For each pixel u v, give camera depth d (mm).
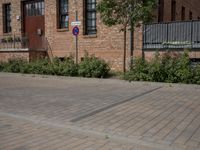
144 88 11406
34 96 9797
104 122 6500
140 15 13492
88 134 5754
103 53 17609
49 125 6379
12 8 22781
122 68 16797
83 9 18438
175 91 10617
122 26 16438
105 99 9109
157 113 7273
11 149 4949
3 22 23438
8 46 22172
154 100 8906
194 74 12422
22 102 8812
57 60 17328
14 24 22766
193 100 8906
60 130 6035
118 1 13734
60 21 19969
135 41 15977
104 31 17500
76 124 6375
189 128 6012
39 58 19125
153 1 13711
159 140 5305
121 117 6914
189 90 10836
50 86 12242
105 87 11797
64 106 8172
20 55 20000
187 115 7070
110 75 15438
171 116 6980
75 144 5195
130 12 13680
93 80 14109
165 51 14688
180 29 14320
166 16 19312
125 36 14836
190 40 14062
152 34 15234
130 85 12297
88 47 18297
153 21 15602
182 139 5348
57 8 19812
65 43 19547
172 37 14570
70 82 13578
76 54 17125
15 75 17016
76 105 8281
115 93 10242
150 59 14742
